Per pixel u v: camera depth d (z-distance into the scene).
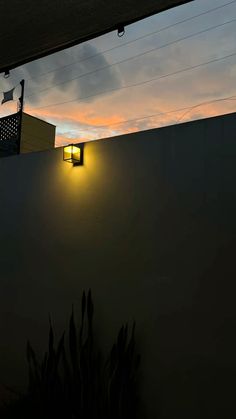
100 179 4.76
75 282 4.79
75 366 4.21
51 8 4.88
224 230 3.74
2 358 5.34
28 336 5.14
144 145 4.42
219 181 3.84
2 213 5.77
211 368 3.63
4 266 5.59
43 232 5.25
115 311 4.37
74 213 4.95
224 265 3.70
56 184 5.22
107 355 4.34
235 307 3.58
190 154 4.06
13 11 4.94
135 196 4.41
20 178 5.65
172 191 4.13
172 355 3.88
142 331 4.11
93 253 4.67
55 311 4.93
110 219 4.58
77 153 4.99
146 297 4.15
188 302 3.86
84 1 4.75
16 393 4.97
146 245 4.24
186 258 3.94
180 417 3.74
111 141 4.72
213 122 3.95
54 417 4.09
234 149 3.78
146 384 3.98
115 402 3.91
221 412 3.51
